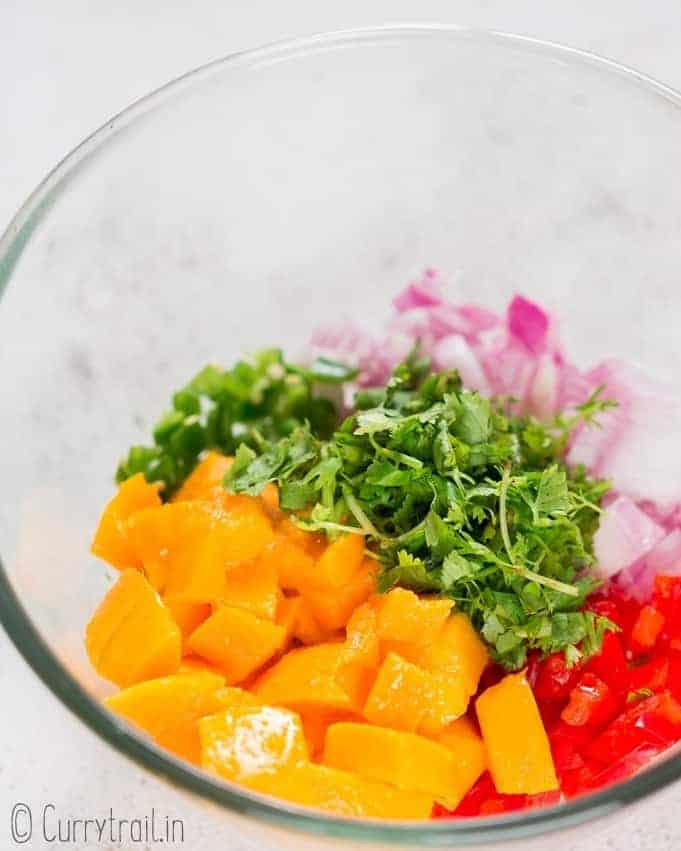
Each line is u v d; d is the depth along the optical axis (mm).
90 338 484
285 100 498
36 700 477
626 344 496
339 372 511
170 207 499
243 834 427
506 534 453
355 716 442
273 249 523
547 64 489
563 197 508
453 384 493
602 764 440
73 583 458
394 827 385
